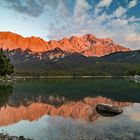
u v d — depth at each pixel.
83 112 46.91
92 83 158.12
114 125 34.97
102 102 61.31
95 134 30.11
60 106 55.00
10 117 42.19
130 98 69.38
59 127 34.28
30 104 57.88
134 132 30.89
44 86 122.88
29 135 30.36
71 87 117.44
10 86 117.06
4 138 27.36
